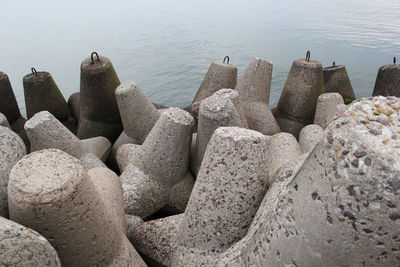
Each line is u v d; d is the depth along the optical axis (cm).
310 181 147
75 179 201
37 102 640
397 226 128
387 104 146
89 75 563
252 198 242
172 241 294
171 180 383
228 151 241
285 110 608
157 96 1188
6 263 149
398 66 566
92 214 213
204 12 3259
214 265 221
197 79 1323
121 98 500
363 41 1638
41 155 217
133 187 369
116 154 509
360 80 1154
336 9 2781
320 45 1633
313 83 575
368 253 137
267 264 170
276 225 164
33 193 190
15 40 1952
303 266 154
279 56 1525
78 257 217
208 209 246
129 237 315
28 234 160
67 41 1959
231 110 364
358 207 131
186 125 366
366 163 128
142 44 1886
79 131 633
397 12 2428
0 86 612
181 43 1877
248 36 1956
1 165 246
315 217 144
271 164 384
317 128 466
